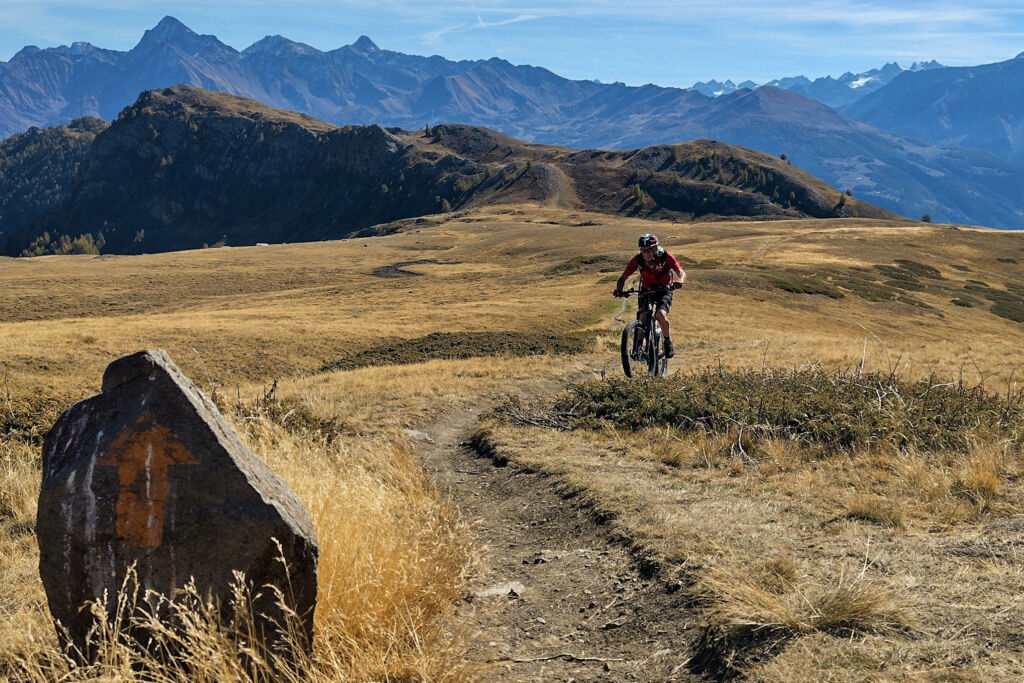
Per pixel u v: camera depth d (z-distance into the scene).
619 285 12.48
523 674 3.77
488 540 6.37
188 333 35.81
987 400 9.60
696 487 6.69
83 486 3.43
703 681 3.36
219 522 3.38
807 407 9.22
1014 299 66.19
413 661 3.66
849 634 3.41
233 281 96.44
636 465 7.90
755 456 7.87
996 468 6.46
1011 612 3.46
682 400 10.17
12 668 3.78
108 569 3.42
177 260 120.62
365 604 4.10
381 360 29.97
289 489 3.75
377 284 85.94
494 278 79.38
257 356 33.09
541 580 5.18
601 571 5.00
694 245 97.94
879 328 47.16
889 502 5.77
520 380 19.75
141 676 3.29
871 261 79.19
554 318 42.25
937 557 4.37
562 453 8.90
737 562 4.51
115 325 39.03
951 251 94.12
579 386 12.66
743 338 33.34
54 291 88.19
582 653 3.96
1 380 18.73
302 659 3.42
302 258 118.94
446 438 12.33
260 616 3.42
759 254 83.69
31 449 10.09
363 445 10.05
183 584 3.38
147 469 3.42
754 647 3.45
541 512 6.77
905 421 8.32
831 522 5.32
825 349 26.12
